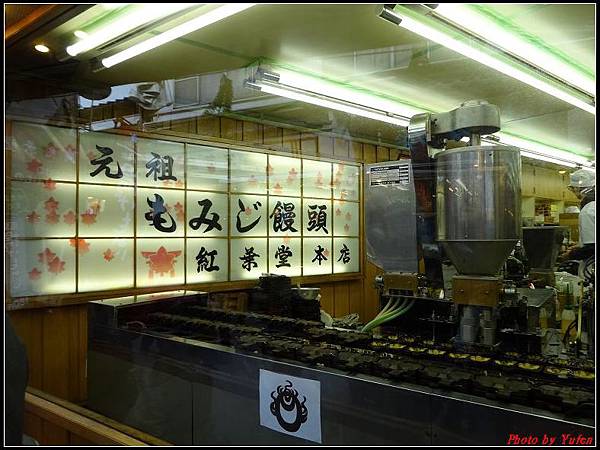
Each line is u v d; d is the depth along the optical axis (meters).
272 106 3.52
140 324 2.72
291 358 2.00
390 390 1.63
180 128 3.93
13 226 3.05
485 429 1.44
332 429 1.76
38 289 3.21
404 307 2.50
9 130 2.97
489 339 2.07
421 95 3.13
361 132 3.80
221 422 2.11
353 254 4.25
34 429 2.32
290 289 3.36
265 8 2.09
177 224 4.03
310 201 4.43
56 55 2.60
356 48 2.54
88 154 3.51
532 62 2.47
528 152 2.87
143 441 1.97
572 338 2.10
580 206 2.36
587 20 2.02
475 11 2.02
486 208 2.04
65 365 3.28
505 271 2.37
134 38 2.40
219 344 2.27
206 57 2.75
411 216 2.52
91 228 3.54
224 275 4.29
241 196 4.34
